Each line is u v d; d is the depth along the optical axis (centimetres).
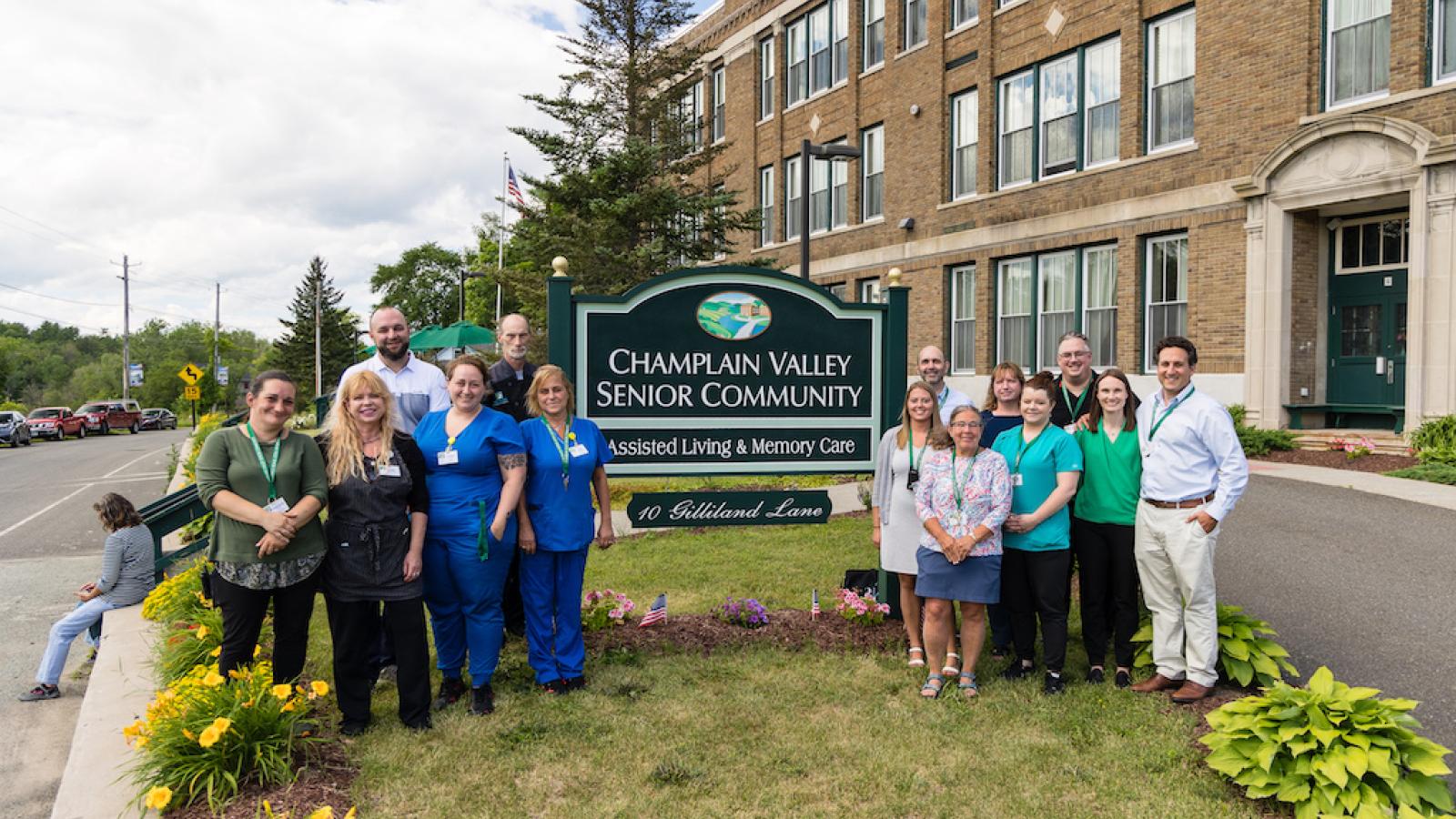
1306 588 655
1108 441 514
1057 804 391
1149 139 1543
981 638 503
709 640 589
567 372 601
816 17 2366
